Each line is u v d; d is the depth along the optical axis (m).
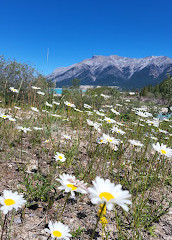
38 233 1.69
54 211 2.02
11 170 2.60
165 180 2.87
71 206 2.16
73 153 3.20
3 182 2.28
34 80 8.12
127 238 1.79
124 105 8.20
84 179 2.59
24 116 4.52
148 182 2.77
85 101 6.83
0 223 1.63
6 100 5.37
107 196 0.85
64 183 1.18
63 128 4.68
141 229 1.97
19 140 3.44
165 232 1.98
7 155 2.89
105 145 3.16
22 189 2.12
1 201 1.10
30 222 1.81
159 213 2.23
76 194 2.38
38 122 4.22
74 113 5.23
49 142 3.57
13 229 1.68
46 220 1.87
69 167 2.95
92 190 0.86
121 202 0.83
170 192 2.71
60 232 1.25
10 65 8.45
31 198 2.11
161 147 1.85
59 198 2.26
